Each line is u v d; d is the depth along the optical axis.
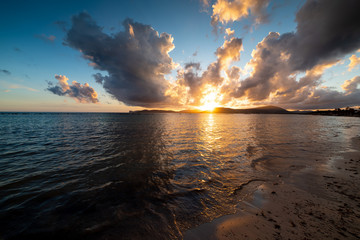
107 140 17.41
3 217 4.50
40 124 39.47
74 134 22.09
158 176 7.56
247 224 4.07
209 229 3.96
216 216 4.47
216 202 5.21
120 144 15.26
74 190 6.19
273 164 8.98
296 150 12.33
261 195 5.55
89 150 12.87
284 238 3.54
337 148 12.91
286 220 4.15
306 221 4.08
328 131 25.38
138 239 3.69
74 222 4.30
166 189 6.20
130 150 12.85
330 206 4.73
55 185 6.63
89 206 5.07
